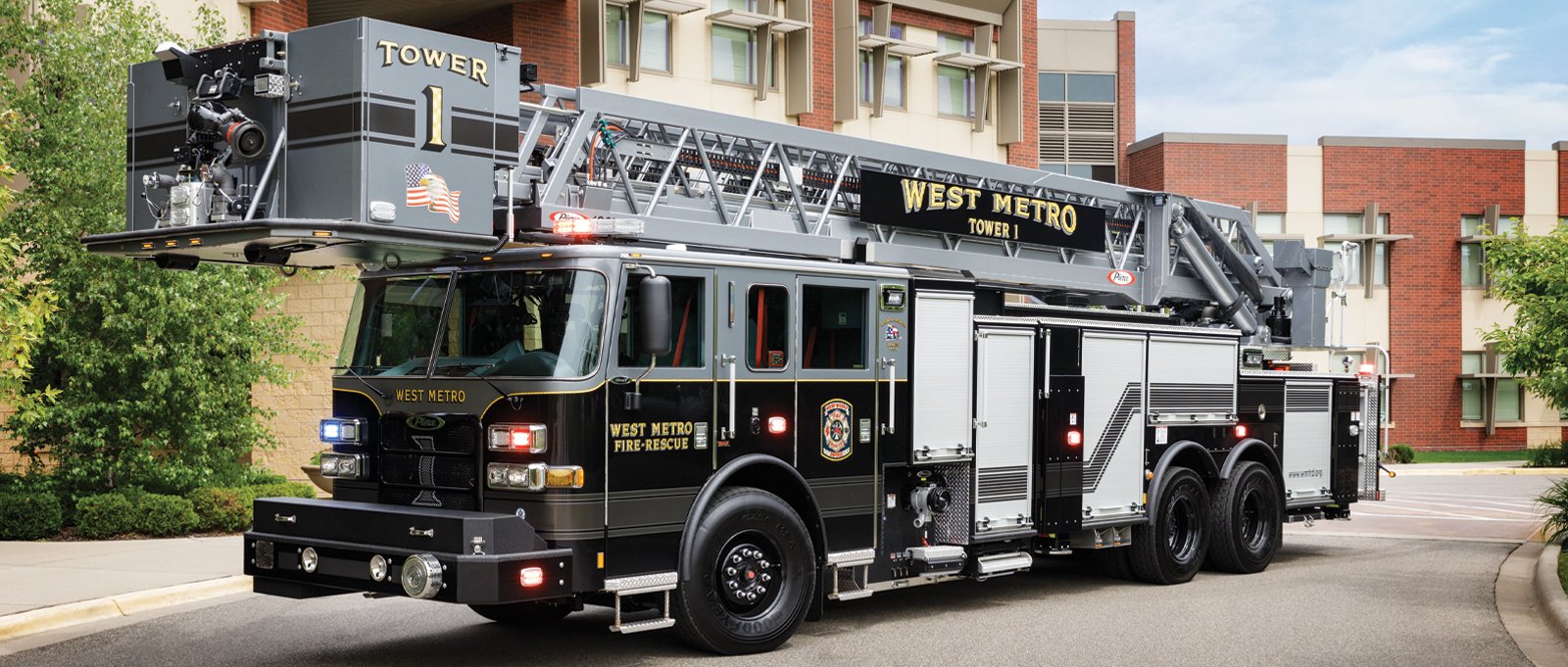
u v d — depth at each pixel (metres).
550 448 7.93
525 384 8.00
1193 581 12.64
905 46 25.81
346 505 8.25
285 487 16.05
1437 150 38.50
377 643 9.27
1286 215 37.84
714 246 9.56
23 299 14.16
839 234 10.71
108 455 15.73
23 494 14.73
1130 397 12.01
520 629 9.86
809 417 9.27
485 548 7.58
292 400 18.67
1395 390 38.19
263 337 15.87
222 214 7.62
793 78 24.48
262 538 8.58
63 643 9.30
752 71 24.30
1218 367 13.06
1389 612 10.74
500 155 8.16
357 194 7.41
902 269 9.96
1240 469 13.09
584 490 7.96
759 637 8.76
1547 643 9.45
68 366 15.36
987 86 27.48
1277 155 37.78
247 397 16.23
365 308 9.12
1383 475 30.06
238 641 9.37
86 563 12.43
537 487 7.87
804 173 10.59
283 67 7.66
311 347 18.28
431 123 7.75
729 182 10.24
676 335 8.55
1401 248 38.25
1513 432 39.06
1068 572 13.23
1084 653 8.94
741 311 8.88
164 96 8.17
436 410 8.40
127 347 15.10
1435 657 8.93
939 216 11.24
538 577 7.73
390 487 8.64
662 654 8.80
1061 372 11.26
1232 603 11.19
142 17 15.71
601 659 8.66
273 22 19.36
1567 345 19.86
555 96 8.84
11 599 10.38
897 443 9.89
